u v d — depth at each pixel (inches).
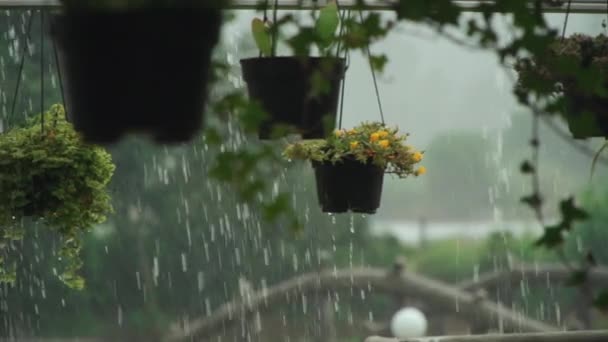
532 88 136.3
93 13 123.6
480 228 704.4
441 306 522.3
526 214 672.4
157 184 601.0
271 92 175.3
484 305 514.9
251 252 601.0
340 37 141.2
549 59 138.6
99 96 127.8
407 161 242.2
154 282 604.7
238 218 600.7
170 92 128.3
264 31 174.1
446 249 709.3
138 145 598.2
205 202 601.6
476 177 706.2
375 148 236.5
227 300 603.5
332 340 615.2
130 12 124.0
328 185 238.5
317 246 611.5
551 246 133.5
